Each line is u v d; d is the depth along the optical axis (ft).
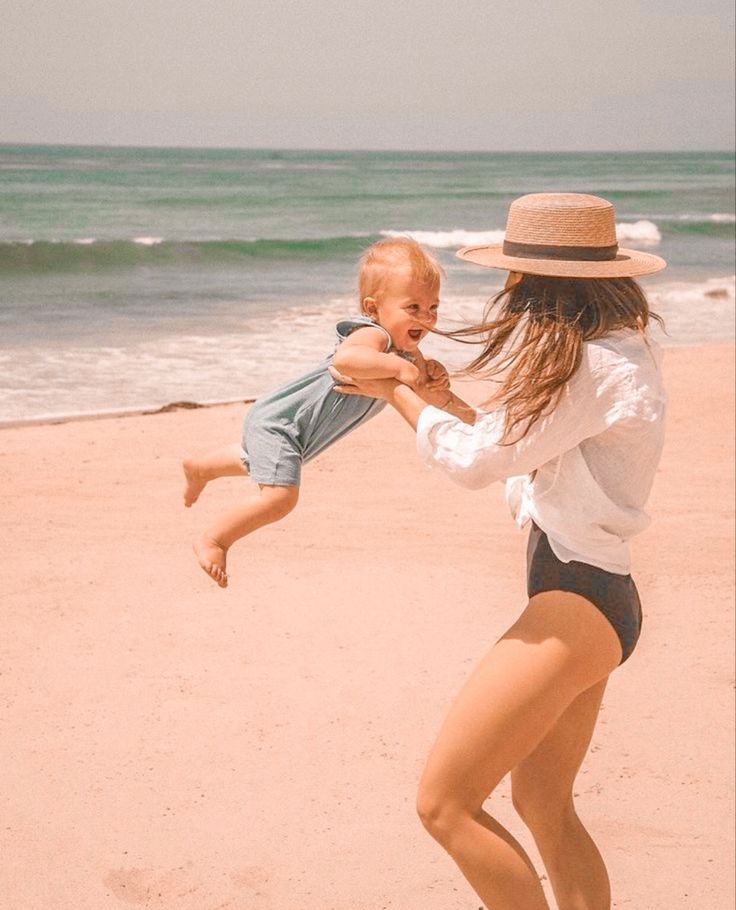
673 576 20.75
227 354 36.06
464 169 279.49
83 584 17.85
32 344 27.09
